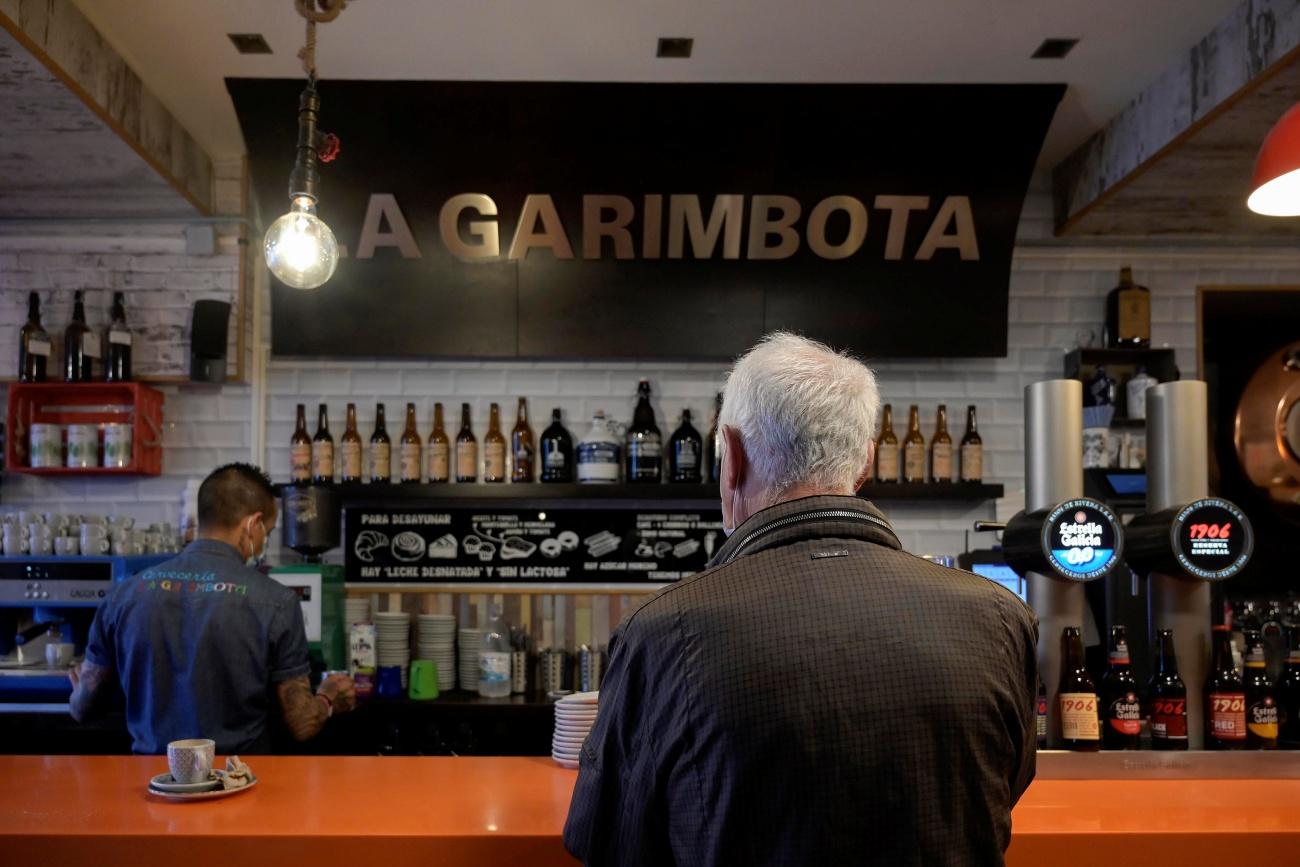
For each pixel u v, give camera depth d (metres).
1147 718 2.29
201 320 3.85
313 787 1.81
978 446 3.96
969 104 3.59
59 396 4.00
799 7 3.01
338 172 3.74
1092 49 3.21
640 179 3.77
